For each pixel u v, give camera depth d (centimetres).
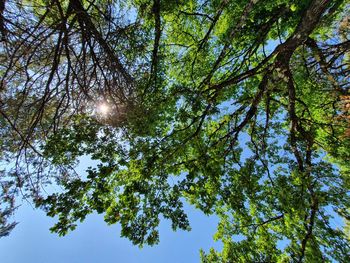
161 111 940
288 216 818
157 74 1055
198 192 846
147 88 984
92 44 916
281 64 865
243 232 988
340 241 796
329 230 815
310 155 1023
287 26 1097
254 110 975
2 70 845
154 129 914
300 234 833
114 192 833
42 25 764
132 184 804
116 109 898
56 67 773
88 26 789
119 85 929
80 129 775
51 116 1049
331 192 878
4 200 779
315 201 807
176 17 1137
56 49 744
